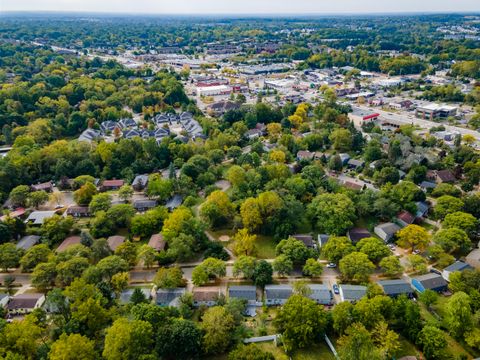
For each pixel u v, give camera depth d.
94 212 184.88
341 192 196.12
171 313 122.25
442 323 121.56
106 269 138.25
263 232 175.38
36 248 151.62
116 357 102.56
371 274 147.62
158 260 153.12
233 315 120.81
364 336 108.56
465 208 180.12
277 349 116.75
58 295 122.50
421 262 146.88
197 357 111.50
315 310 118.81
